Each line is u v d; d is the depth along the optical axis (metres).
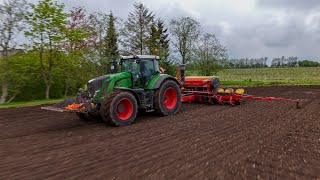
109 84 8.27
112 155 5.24
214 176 4.16
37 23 15.11
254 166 4.55
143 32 27.95
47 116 9.89
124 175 4.26
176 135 6.65
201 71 31.69
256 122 7.98
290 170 4.38
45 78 16.38
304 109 10.24
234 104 11.52
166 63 29.31
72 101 8.10
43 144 6.15
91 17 23.70
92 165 4.72
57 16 15.67
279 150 5.36
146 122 8.38
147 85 9.14
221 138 6.29
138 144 5.95
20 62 15.64
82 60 18.80
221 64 31.75
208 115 9.31
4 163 4.91
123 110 8.06
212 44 31.67
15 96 15.96
